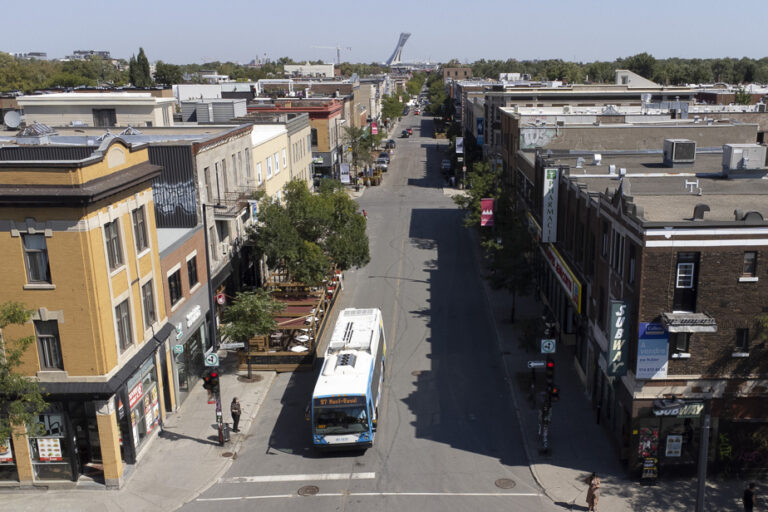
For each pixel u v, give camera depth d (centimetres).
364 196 8125
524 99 7581
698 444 2362
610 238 2617
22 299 2272
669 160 3956
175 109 8888
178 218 3381
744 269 2223
